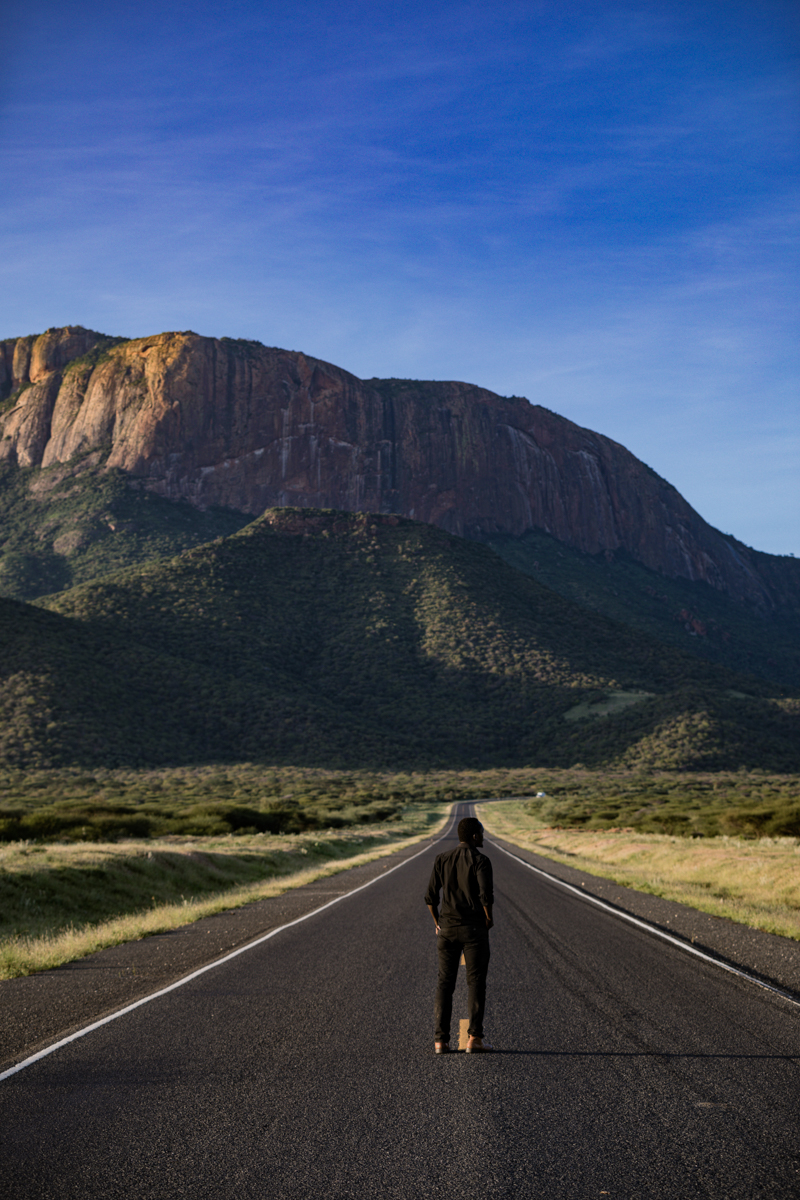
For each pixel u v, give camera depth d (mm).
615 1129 4312
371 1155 4012
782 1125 4352
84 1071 5363
